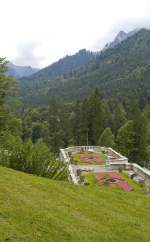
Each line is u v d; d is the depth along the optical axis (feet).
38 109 545.85
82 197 60.13
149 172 121.70
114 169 135.13
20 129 128.98
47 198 52.95
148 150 260.21
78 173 125.18
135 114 294.05
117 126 351.05
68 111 431.84
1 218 39.83
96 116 305.53
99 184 109.19
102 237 43.34
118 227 48.88
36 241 36.83
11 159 81.05
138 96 506.48
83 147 197.98
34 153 81.87
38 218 42.75
